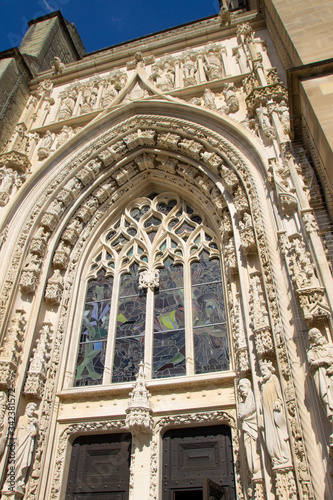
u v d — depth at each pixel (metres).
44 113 16.58
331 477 6.18
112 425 10.03
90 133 14.84
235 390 9.39
